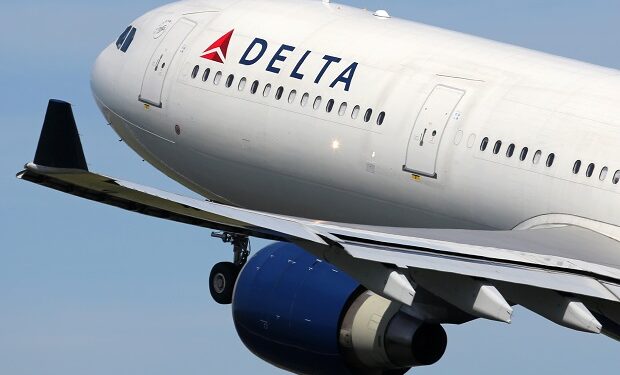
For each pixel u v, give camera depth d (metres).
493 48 80.19
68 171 40.50
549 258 54.94
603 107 72.38
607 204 70.00
